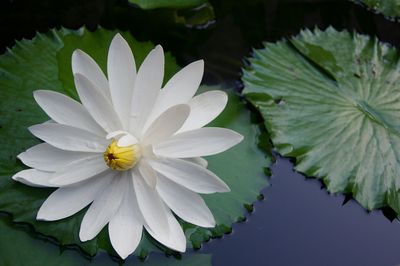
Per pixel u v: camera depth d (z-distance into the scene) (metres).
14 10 1.10
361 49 1.08
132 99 0.92
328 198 0.99
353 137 1.01
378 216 0.98
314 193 0.99
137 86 0.92
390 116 1.03
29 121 0.97
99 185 0.93
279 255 0.95
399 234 0.98
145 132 0.92
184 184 0.92
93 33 1.03
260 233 0.96
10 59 1.00
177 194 0.92
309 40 1.08
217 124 1.00
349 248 0.96
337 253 0.96
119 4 1.12
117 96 0.93
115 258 0.92
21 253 0.91
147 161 0.92
